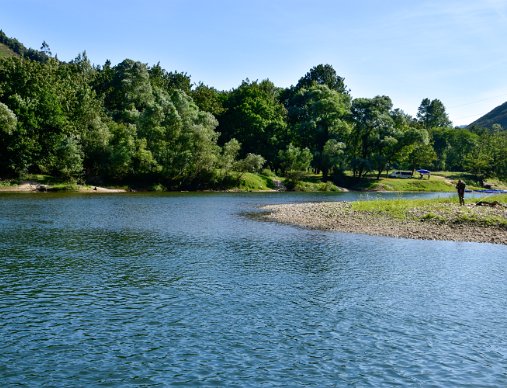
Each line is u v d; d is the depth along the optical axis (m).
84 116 95.56
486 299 19.09
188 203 66.31
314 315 16.88
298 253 28.73
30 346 13.67
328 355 13.36
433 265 25.55
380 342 14.42
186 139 99.50
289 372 12.22
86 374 11.91
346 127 122.38
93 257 26.56
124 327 15.34
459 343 14.42
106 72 142.38
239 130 125.94
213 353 13.36
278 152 118.38
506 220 39.44
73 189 84.56
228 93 160.00
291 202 71.00
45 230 36.62
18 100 84.19
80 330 15.02
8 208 52.75
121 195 79.75
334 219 45.00
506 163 135.75
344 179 122.88
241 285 20.84
